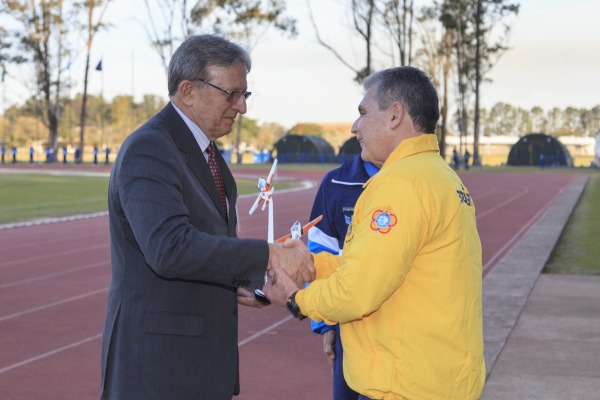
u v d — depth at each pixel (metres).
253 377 6.70
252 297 3.53
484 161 100.69
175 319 3.21
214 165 3.52
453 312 3.00
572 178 47.84
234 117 3.43
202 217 3.27
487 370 6.66
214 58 3.31
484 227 18.80
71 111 134.00
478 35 70.06
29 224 19.16
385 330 3.01
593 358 7.04
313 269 3.24
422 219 2.93
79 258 13.61
